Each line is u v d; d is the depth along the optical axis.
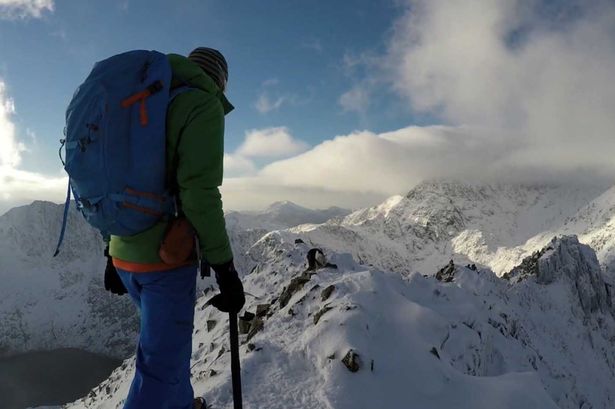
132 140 2.71
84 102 2.76
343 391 6.25
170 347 3.23
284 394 6.41
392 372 6.62
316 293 9.73
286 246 24.25
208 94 2.91
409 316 8.25
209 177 2.84
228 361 7.83
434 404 6.23
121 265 3.22
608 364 49.75
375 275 9.35
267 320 9.95
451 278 21.66
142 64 2.84
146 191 2.83
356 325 7.36
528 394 6.23
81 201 2.92
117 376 29.50
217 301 3.15
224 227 2.95
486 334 10.71
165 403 3.30
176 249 2.97
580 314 78.94
